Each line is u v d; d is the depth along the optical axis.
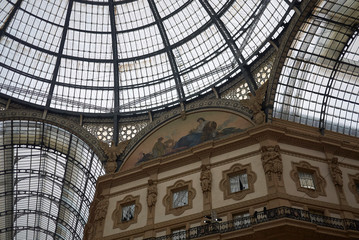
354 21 24.72
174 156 26.33
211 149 24.95
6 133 34.16
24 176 41.47
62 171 40.47
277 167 22.05
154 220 24.02
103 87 33.31
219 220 20.98
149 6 31.48
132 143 30.44
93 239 25.39
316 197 21.88
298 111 27.06
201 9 30.02
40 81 32.88
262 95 26.22
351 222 20.58
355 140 27.06
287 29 24.77
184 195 24.47
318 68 26.86
